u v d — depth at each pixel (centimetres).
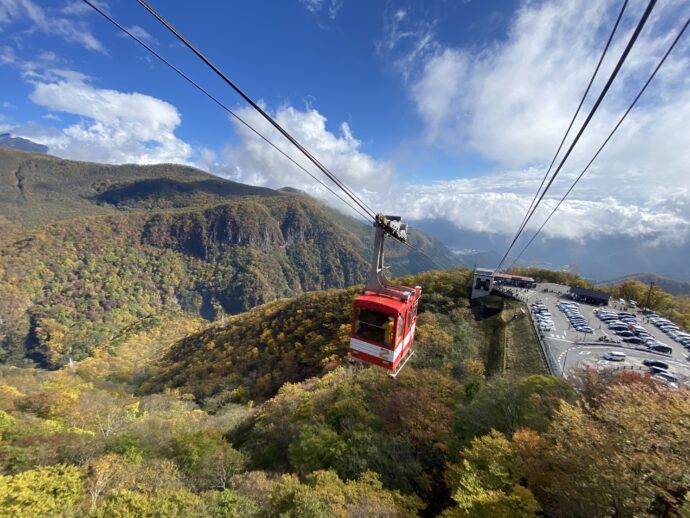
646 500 1658
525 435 2327
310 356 9381
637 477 1695
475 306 8831
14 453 3484
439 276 11319
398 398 3609
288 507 2347
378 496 2384
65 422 5009
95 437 4047
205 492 2827
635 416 1912
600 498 1791
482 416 3086
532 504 1875
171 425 4675
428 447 3044
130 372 14538
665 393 2119
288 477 2666
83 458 3553
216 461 3438
